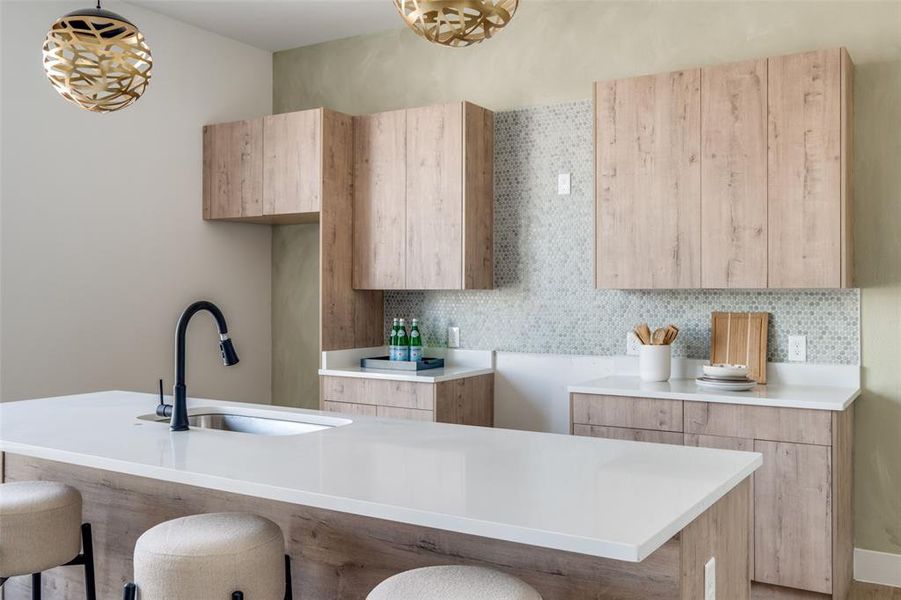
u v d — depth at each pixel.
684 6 4.00
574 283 4.32
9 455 2.86
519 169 4.49
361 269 4.66
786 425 3.18
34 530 2.15
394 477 1.79
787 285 3.39
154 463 1.95
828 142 3.30
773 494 3.22
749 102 3.47
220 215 4.93
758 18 3.81
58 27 2.29
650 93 3.70
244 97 5.27
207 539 1.78
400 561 1.96
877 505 3.56
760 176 3.45
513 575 1.78
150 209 4.69
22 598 2.87
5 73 3.98
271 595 1.82
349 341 4.70
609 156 3.81
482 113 4.44
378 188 4.58
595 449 2.11
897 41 3.50
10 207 4.00
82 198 4.33
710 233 3.56
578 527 1.40
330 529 2.07
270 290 5.48
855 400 3.60
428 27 1.88
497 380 4.58
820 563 3.12
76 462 2.10
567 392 4.34
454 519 1.48
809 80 3.34
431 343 4.81
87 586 2.35
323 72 5.24
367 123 4.63
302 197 4.59
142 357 4.64
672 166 3.65
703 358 3.94
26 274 4.07
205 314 5.02
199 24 4.89
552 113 4.38
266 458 2.00
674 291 4.02
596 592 1.66
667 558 1.57
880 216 3.54
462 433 2.36
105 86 2.36
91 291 4.38
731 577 1.90
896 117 3.50
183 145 4.88
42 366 4.15
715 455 2.03
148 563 1.75
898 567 3.51
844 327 3.61
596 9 4.24
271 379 5.48
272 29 4.98
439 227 4.34
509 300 4.54
